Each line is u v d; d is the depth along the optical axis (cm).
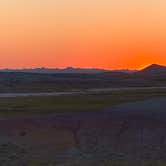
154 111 11194
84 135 8981
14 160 6806
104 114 11106
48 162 6675
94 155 7044
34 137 8844
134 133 9069
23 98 18712
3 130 9488
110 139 8600
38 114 11512
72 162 6544
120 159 6706
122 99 15812
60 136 8925
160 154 7281
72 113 11488
